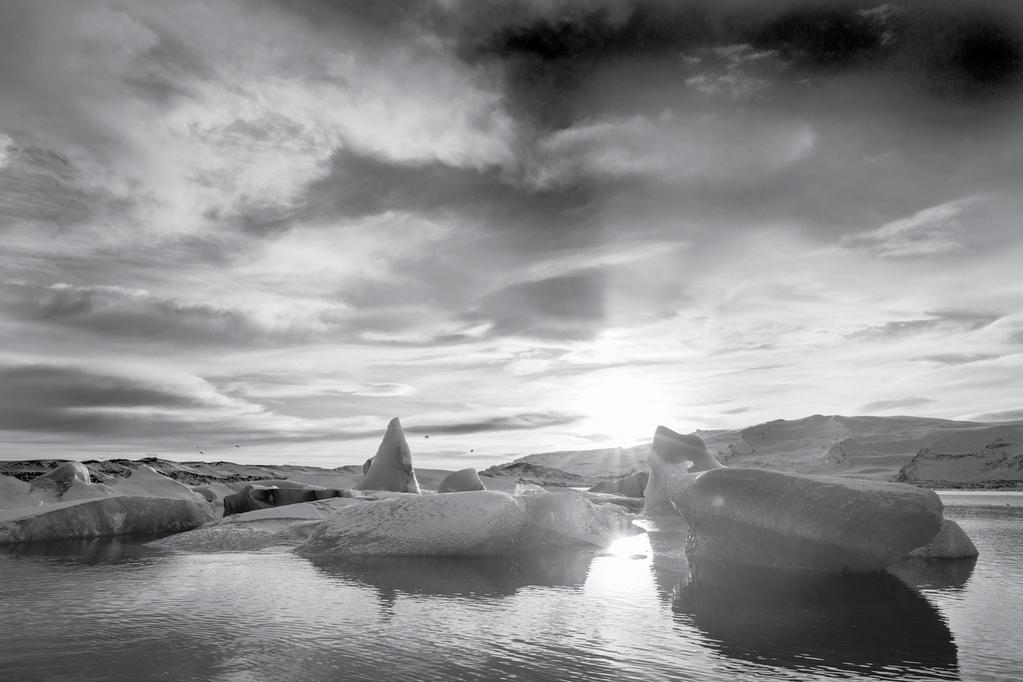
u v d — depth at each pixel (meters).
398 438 28.30
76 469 25.67
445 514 13.30
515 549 13.15
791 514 10.85
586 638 6.42
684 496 12.35
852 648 6.07
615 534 16.56
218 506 29.14
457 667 5.45
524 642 6.27
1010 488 107.00
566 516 14.52
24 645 6.11
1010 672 5.36
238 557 12.62
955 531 12.91
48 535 15.82
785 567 11.15
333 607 7.91
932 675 5.27
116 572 10.68
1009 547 14.52
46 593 8.80
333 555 12.79
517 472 102.94
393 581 9.90
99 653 5.84
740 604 8.16
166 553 13.34
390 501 14.19
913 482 121.25
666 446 29.97
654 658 5.73
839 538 10.41
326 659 5.66
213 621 7.12
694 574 10.59
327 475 44.19
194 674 5.24
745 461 160.12
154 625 6.93
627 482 48.31
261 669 5.38
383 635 6.51
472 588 9.30
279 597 8.56
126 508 17.27
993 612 7.68
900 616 7.43
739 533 11.69
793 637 6.48
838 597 8.62
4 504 21.94
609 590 9.13
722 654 5.86
